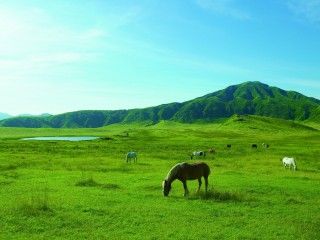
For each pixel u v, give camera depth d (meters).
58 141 107.12
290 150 78.75
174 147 86.50
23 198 21.94
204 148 84.50
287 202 22.86
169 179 23.95
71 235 15.54
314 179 34.19
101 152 67.62
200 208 20.64
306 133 181.75
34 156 54.84
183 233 15.94
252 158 58.22
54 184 28.97
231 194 23.47
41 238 15.02
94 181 29.27
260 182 30.42
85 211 19.61
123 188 27.25
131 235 15.59
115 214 18.94
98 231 16.17
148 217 18.52
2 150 67.19
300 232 16.16
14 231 16.03
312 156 63.41
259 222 17.89
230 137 147.38
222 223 17.66
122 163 47.03
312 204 22.47
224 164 47.66
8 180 30.77
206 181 25.36
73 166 42.78
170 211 19.78
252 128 195.75
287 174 37.94
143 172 38.66
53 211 19.34
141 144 97.12
